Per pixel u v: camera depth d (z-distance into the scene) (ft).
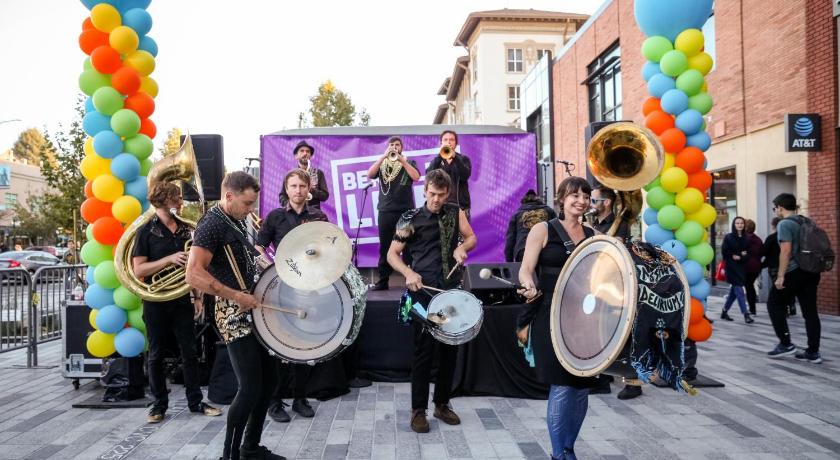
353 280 11.28
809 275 20.27
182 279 14.60
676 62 17.81
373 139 25.46
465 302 13.05
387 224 20.34
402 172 20.40
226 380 16.25
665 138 17.90
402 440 13.07
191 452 12.51
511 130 26.58
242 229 11.27
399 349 18.12
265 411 11.44
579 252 10.08
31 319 22.49
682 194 17.99
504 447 12.58
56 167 48.14
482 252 25.46
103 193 16.44
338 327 10.84
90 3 16.65
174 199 14.78
